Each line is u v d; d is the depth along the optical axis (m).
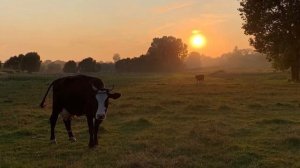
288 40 56.88
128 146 14.30
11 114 23.25
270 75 87.25
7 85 56.41
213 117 21.94
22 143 15.09
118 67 170.12
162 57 168.12
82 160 12.32
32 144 14.87
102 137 16.14
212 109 25.33
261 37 58.91
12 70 124.19
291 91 40.62
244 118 21.66
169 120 20.92
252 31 59.44
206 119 21.08
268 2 57.25
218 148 13.79
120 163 11.60
